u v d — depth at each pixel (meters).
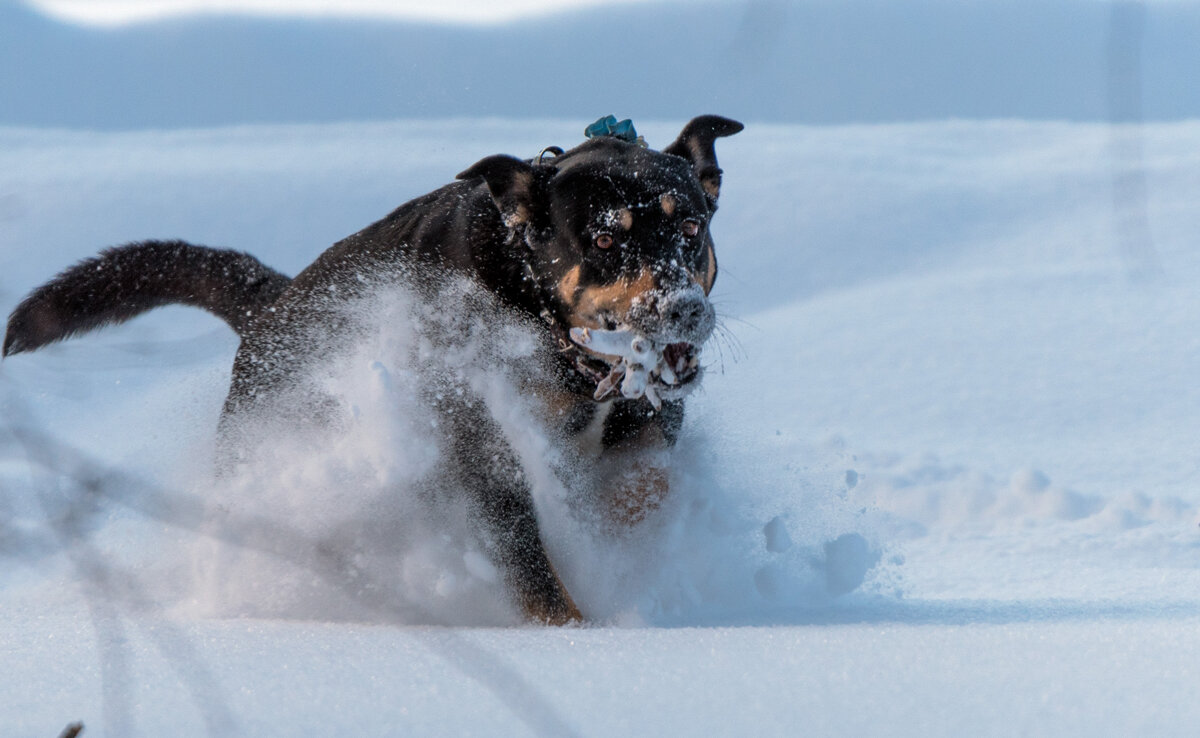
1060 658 4.17
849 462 13.41
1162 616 5.85
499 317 7.14
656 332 6.56
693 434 8.68
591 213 6.83
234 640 4.73
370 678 3.89
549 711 3.33
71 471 2.98
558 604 6.81
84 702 3.62
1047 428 15.81
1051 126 51.38
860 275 28.69
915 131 50.22
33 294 8.77
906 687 3.74
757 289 28.28
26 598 6.49
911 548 10.51
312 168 37.66
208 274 9.30
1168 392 17.30
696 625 6.50
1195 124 45.78
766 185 35.62
